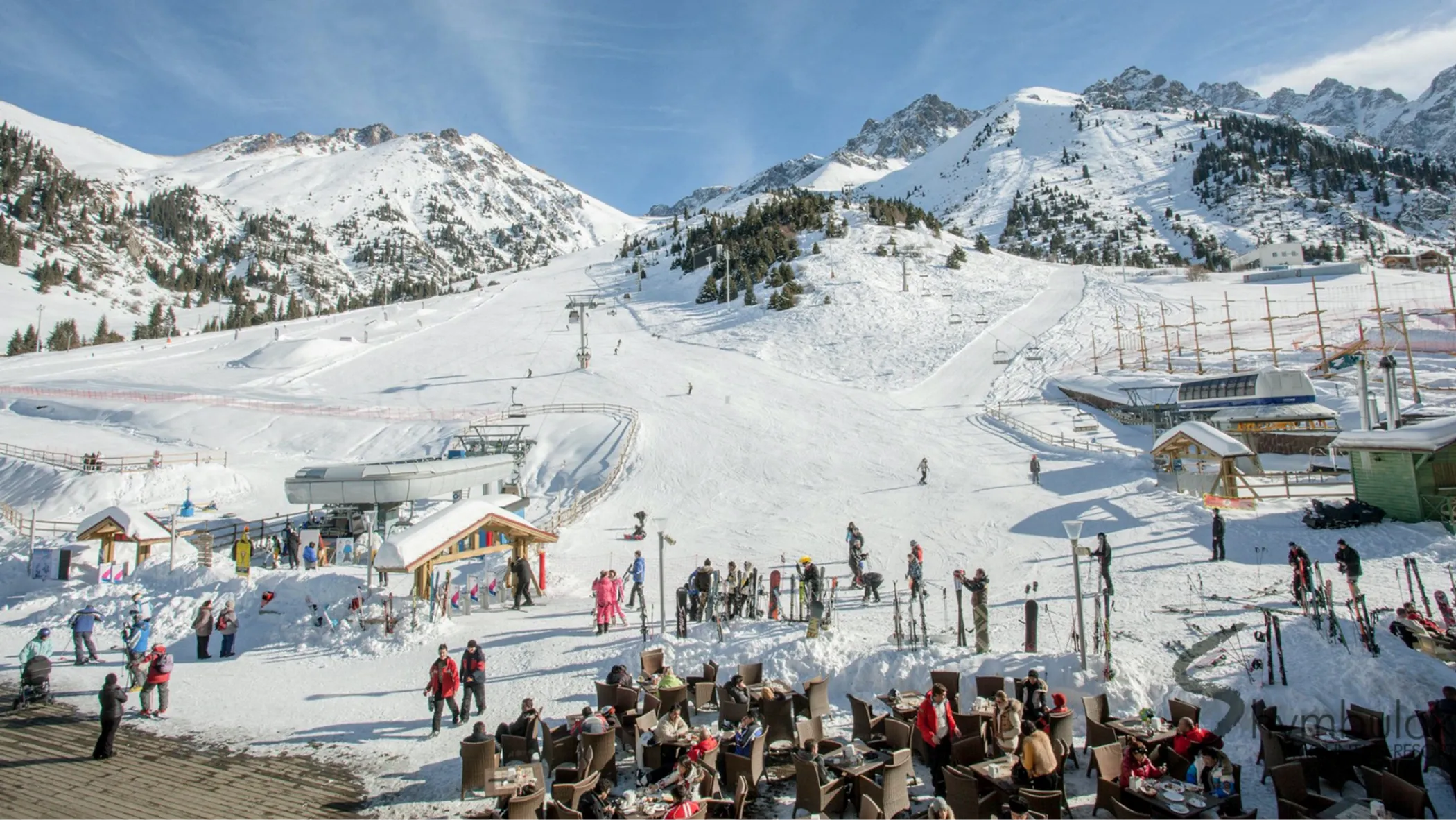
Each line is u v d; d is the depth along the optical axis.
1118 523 28.08
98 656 18.84
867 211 132.50
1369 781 9.61
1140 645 14.95
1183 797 9.40
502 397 58.12
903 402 56.78
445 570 26.33
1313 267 97.06
